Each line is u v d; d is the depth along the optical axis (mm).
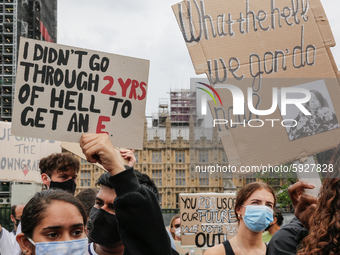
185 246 6496
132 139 2811
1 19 70312
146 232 2154
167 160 80062
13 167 5551
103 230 2822
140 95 2859
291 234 2900
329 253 1838
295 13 2957
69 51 2787
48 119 2695
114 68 2838
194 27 2936
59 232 2279
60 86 2742
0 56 70125
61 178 4145
